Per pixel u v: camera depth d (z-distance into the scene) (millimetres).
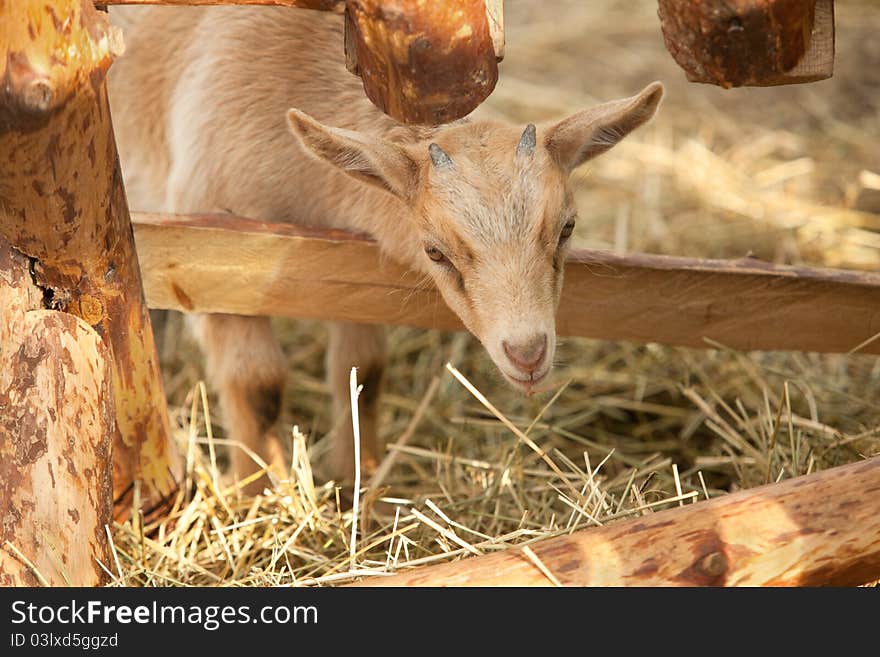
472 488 8289
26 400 5844
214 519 7094
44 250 6055
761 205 11961
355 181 7492
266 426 8492
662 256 7227
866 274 7176
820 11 5348
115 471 6965
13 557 5625
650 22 15445
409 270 7312
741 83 5289
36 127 5285
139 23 9039
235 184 8141
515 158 6438
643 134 13219
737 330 7320
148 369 6840
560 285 6746
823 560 5238
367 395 8914
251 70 8094
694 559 5211
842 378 9531
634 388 10086
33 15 5023
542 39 15156
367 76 5289
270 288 7238
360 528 7711
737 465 8086
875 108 13500
